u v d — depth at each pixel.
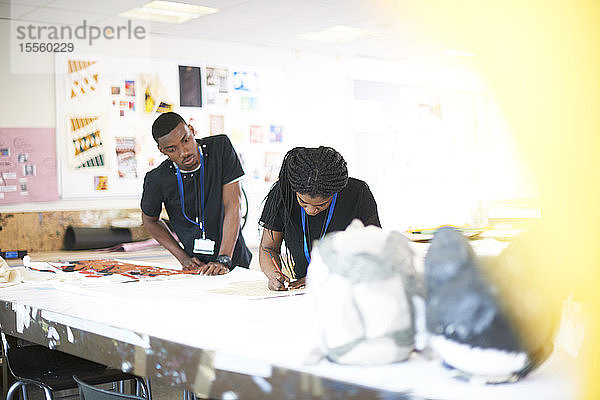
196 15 5.95
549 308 1.20
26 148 5.81
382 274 1.31
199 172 3.61
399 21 6.41
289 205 2.68
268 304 2.15
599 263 1.30
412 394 1.16
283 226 2.75
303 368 1.33
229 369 1.47
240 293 2.48
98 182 6.16
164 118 3.45
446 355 1.22
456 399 1.13
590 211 1.84
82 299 2.46
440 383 1.21
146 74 6.42
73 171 6.03
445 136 8.79
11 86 5.74
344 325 1.31
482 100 8.88
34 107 5.85
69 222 5.92
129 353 1.81
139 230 6.11
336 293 1.32
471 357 1.19
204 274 3.17
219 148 3.67
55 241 5.86
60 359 2.67
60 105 5.96
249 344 1.56
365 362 1.32
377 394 1.19
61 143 5.97
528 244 1.22
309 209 2.49
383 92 8.24
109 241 5.89
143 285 2.79
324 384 1.27
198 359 1.56
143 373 1.76
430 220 8.61
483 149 8.95
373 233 1.36
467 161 8.98
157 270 3.37
